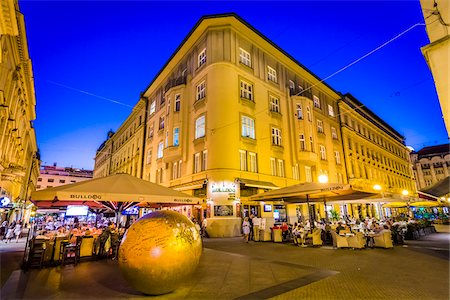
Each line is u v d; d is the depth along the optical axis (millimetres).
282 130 24016
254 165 20750
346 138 32656
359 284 5848
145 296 5070
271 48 25188
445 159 63719
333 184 11477
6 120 14906
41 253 8000
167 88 26250
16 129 18625
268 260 8867
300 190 12516
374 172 37312
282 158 23172
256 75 23219
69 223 22562
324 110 30844
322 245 12688
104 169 49188
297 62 27531
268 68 24938
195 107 21938
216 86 20438
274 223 20641
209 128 19875
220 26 22172
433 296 4977
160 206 11477
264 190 20797
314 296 5062
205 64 21812
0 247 13891
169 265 4660
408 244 12672
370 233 12227
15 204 23250
